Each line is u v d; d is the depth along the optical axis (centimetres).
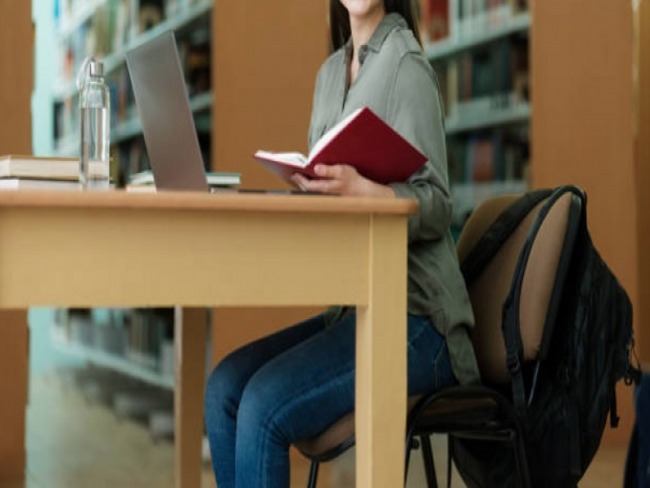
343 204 160
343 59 232
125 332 558
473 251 216
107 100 197
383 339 166
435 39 577
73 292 153
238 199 156
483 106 543
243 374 215
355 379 183
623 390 416
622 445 414
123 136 541
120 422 477
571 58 417
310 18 392
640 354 552
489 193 541
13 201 147
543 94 416
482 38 536
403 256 166
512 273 208
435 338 196
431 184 199
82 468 377
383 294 166
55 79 667
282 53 389
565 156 418
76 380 619
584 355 195
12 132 363
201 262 157
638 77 544
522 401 197
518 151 528
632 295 421
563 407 196
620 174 420
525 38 528
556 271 197
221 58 384
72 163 196
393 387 167
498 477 205
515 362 196
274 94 389
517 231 212
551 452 196
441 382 196
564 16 416
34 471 371
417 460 383
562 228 197
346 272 165
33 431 452
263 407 184
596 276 197
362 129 176
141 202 151
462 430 196
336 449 188
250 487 186
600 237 419
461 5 555
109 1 574
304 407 185
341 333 195
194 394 251
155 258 155
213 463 216
